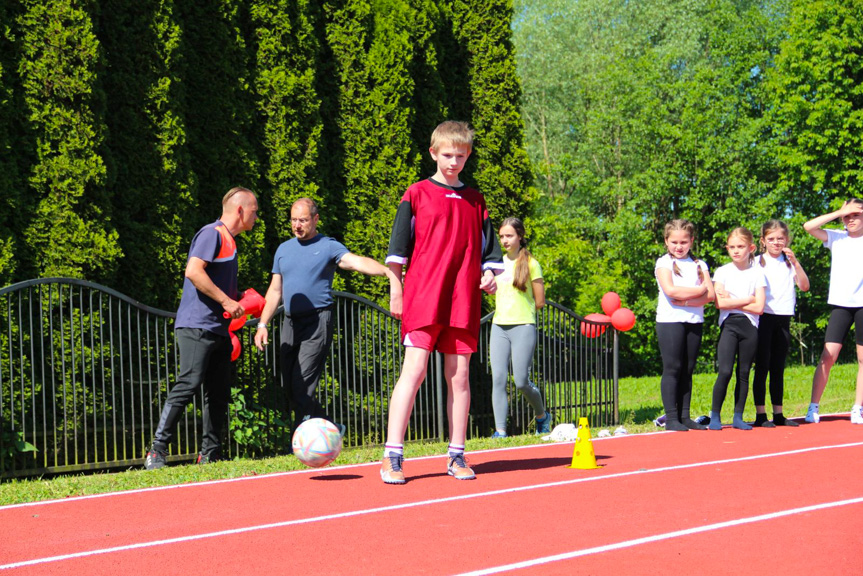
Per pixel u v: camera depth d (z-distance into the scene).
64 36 7.23
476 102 11.44
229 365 7.13
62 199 7.22
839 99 29.81
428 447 7.69
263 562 3.57
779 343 9.10
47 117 7.21
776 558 3.47
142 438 7.25
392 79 10.39
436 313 5.45
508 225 8.85
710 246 32.03
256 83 9.26
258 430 7.91
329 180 10.08
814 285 32.66
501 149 11.41
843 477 5.47
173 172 8.16
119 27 7.87
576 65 34.88
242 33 9.29
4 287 6.38
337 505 4.80
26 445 6.51
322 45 10.22
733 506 4.55
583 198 35.53
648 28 35.00
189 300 6.84
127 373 7.65
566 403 10.49
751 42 34.12
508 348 8.97
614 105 33.84
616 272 31.19
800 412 11.10
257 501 5.00
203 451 7.09
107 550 3.87
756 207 30.88
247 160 9.02
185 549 3.84
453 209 5.52
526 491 5.11
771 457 6.45
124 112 7.89
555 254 29.69
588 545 3.73
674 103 32.66
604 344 11.09
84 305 7.40
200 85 8.77
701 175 31.38
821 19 30.23
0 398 6.46
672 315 8.81
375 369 8.91
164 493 5.38
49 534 4.25
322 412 7.58
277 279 7.50
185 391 6.76
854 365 24.61
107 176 7.52
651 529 4.02
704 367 31.81
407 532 4.05
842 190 30.89
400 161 10.33
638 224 31.53
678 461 6.33
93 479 6.07
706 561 3.43
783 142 33.16
